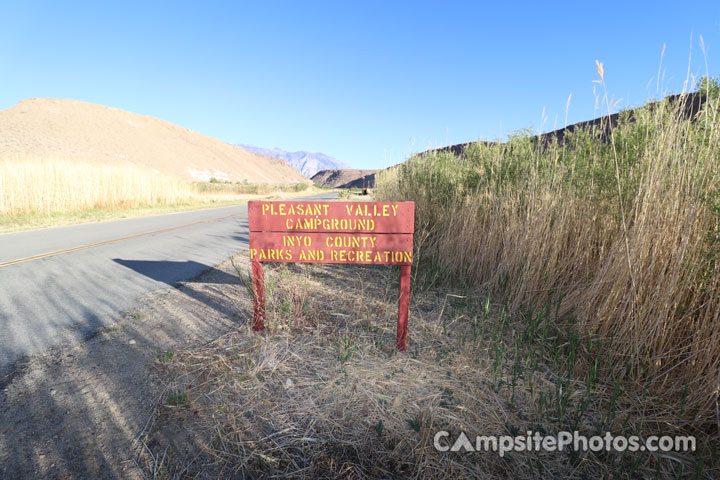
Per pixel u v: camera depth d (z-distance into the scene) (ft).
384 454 6.09
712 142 7.46
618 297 8.75
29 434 6.21
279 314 11.63
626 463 5.96
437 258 17.11
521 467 5.87
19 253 20.11
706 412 6.61
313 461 5.90
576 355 8.91
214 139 586.86
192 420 6.73
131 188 55.77
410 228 9.38
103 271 16.83
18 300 12.68
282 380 8.07
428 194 21.06
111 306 12.41
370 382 8.05
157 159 391.45
